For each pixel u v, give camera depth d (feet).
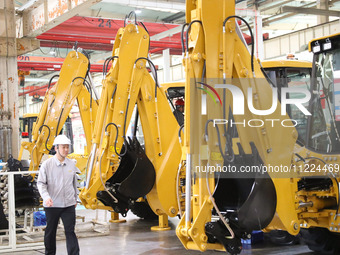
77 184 18.56
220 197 14.92
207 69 14.58
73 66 27.76
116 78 22.16
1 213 24.32
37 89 94.99
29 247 21.91
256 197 14.53
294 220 15.58
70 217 17.93
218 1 14.84
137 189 21.04
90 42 53.88
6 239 24.13
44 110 28.50
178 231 14.20
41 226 25.99
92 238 24.02
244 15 47.62
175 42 57.52
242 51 15.10
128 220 30.22
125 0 41.65
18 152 38.52
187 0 15.12
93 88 27.78
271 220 14.87
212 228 13.92
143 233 25.12
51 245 17.98
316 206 16.66
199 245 13.82
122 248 21.27
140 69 22.20
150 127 21.81
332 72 16.87
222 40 14.80
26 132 45.11
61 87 27.50
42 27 38.17
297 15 56.29
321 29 50.37
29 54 72.18
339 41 16.60
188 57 14.51
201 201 14.16
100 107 22.22
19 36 41.39
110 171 21.93
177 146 22.09
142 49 22.53
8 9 38.42
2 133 37.78
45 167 17.75
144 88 22.12
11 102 38.42
